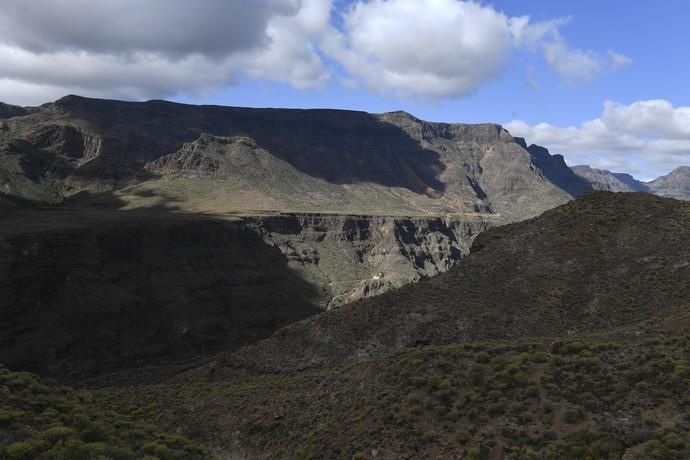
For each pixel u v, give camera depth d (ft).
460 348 140.77
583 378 110.22
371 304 228.02
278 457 123.03
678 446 86.48
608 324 189.47
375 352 199.93
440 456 99.86
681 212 238.68
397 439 107.86
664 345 121.60
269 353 213.46
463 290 228.02
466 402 112.16
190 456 101.81
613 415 99.04
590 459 88.33
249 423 140.67
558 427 98.89
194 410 155.22
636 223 238.89
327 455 112.57
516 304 212.64
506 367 120.78
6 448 79.30
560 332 193.26
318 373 169.27
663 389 102.99
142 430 107.96
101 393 193.47
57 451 81.46
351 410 125.90
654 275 206.39
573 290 212.84
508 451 96.48
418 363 132.67
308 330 222.28
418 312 216.13
